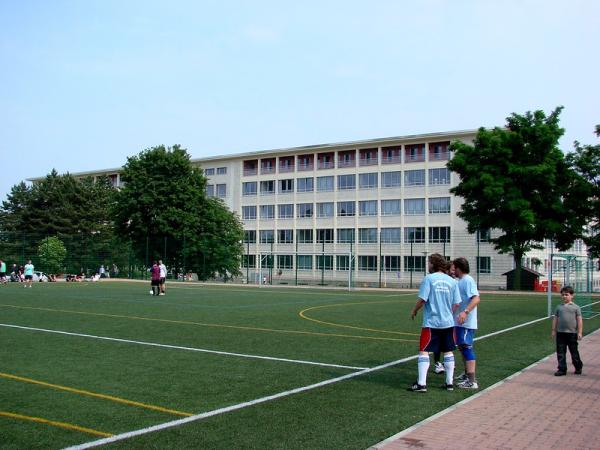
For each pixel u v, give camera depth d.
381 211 74.19
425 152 71.69
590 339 14.96
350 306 25.73
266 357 11.20
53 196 83.81
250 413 7.04
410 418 6.88
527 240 42.28
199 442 5.87
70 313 20.23
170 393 8.05
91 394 7.95
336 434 6.20
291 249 81.19
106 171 99.19
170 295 32.66
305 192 80.62
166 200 63.16
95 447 5.69
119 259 58.03
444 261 8.77
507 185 40.38
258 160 85.06
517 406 7.55
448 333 8.52
